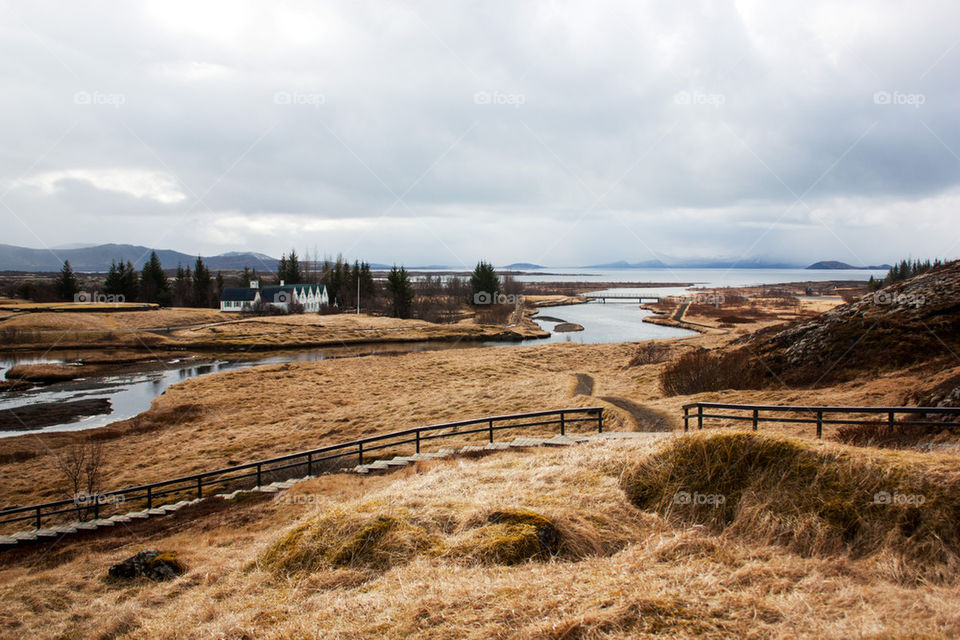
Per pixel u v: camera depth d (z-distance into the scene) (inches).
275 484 599.5
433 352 2263.8
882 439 451.5
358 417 1096.2
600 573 222.5
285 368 1870.1
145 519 563.5
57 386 1712.6
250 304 3794.3
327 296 4318.4
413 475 476.4
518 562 241.3
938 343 775.7
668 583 208.1
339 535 285.9
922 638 157.4
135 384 1745.8
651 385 1120.2
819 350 895.7
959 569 206.8
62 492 769.6
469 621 192.5
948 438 422.3
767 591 203.9
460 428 867.4
